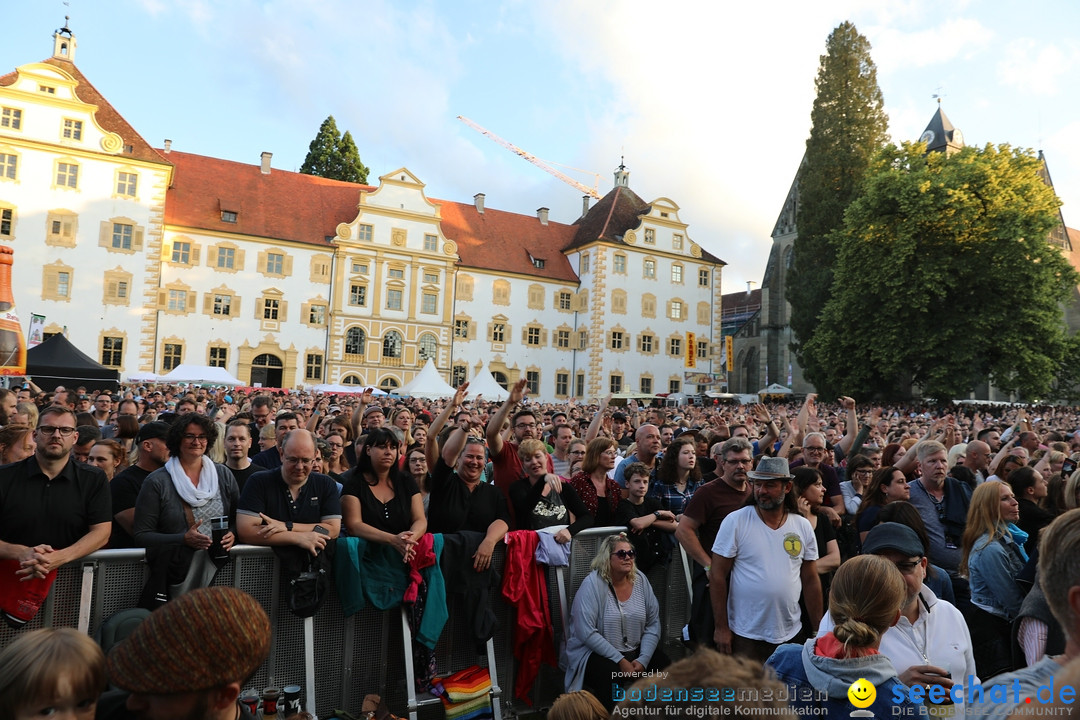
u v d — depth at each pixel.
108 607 4.74
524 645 5.82
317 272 52.12
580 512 6.38
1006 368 41.34
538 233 64.81
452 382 56.81
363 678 5.33
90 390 24.31
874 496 6.61
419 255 55.34
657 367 62.22
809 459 7.42
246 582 5.00
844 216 46.69
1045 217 39.78
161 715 2.23
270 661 5.00
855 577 3.33
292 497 5.22
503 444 7.60
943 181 41.00
